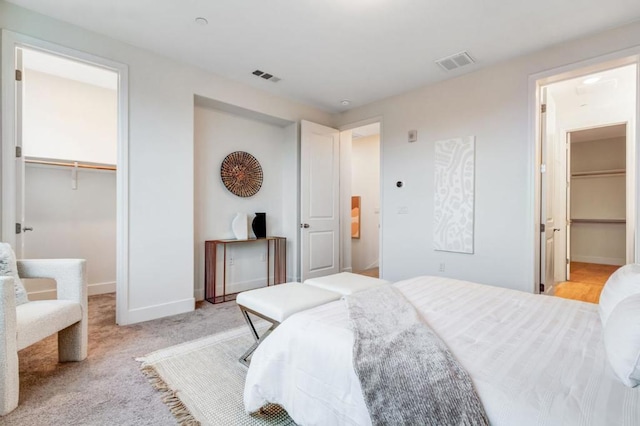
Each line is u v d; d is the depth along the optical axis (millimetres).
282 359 1325
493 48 2861
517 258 3051
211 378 1848
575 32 2596
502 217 3145
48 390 1714
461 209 3412
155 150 2945
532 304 1688
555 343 1185
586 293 3818
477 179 3309
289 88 3812
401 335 1190
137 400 1630
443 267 3580
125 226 2766
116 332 2566
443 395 899
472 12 2328
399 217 3979
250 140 4152
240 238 3898
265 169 4332
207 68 3287
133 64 2820
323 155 4496
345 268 5074
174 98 3080
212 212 3791
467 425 825
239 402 1617
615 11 2311
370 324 1304
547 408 794
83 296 2082
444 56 3008
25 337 1608
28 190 3383
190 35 2664
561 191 4414
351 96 4070
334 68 3277
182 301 3121
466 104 3385
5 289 1504
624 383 887
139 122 2852
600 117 4020
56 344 2320
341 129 4738
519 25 2496
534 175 2951
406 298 1762
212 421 1469
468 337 1242
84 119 3834
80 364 2014
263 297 1992
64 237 3598
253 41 2754
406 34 2631
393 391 963
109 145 4020
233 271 4016
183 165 3137
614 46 2533
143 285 2871
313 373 1197
